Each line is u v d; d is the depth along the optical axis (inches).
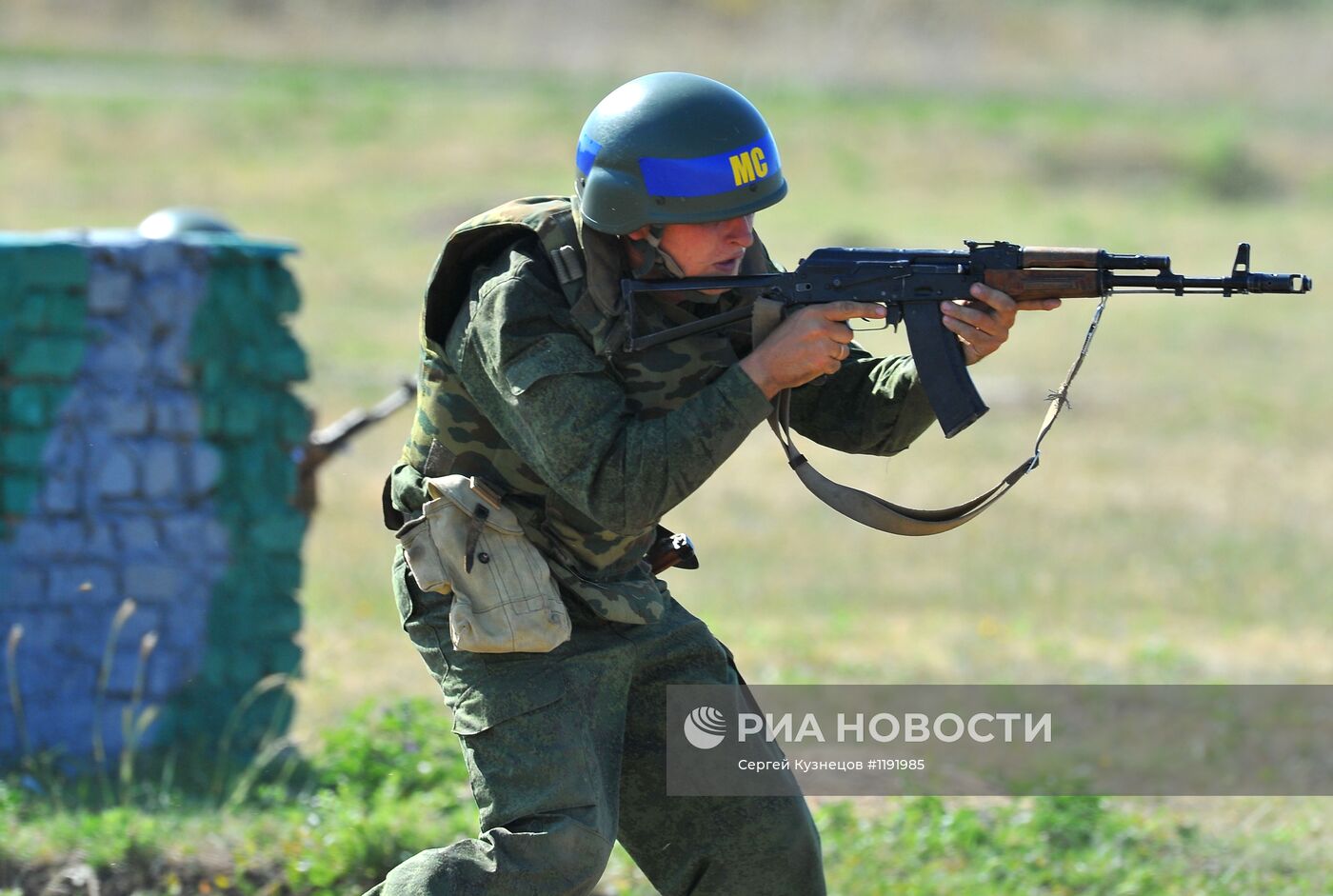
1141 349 3201.3
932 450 2314.2
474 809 821.9
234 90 5831.7
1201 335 3385.8
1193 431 2488.9
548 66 6811.0
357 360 2800.2
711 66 6786.4
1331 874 812.0
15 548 989.8
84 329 992.9
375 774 898.7
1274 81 7253.9
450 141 5255.9
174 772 960.9
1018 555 1752.0
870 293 523.2
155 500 1007.0
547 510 536.4
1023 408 2605.8
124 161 4726.9
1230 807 925.2
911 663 1263.5
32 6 6756.9
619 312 521.0
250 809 861.2
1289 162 5767.7
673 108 523.5
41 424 987.9
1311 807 925.8
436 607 535.5
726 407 500.4
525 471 534.3
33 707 988.6
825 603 1528.1
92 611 1000.2
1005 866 797.2
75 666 997.8
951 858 813.9
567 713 522.6
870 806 888.3
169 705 1005.2
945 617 1476.4
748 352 552.1
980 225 4680.1
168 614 1009.5
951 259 522.6
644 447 498.0
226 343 1018.7
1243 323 3545.8
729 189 523.5
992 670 1237.7
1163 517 1952.5
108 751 991.0
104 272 995.3
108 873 759.7
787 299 520.7
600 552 541.6
